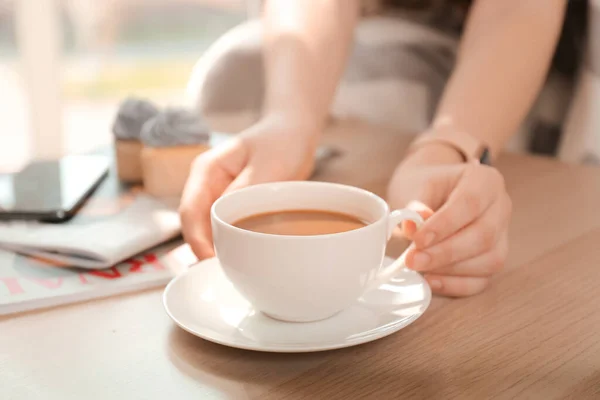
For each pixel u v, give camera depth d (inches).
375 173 36.3
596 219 31.6
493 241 25.9
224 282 25.6
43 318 25.0
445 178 27.6
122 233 28.4
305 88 35.5
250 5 66.6
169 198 32.9
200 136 34.1
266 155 30.3
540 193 34.4
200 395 21.8
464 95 33.8
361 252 23.0
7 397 21.8
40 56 79.9
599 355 23.2
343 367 22.8
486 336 24.1
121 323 24.7
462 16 57.7
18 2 78.0
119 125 34.9
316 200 25.7
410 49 53.2
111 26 88.5
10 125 87.5
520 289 26.5
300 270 22.6
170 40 91.0
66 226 29.6
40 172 34.7
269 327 23.5
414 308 24.0
